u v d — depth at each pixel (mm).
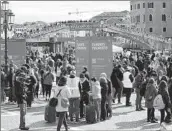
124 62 25547
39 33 83000
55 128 15594
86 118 16641
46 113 16703
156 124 16328
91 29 86062
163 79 16844
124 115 18453
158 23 117000
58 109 13977
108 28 91562
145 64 32594
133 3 122188
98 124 16375
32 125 16188
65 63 23922
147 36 94812
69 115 16922
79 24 85062
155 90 16422
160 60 30344
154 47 94125
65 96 13961
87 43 21531
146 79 18141
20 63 25922
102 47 21375
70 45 61875
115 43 93125
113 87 21859
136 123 16547
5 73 23609
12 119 17438
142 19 118125
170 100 16391
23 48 25969
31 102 21078
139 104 19734
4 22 24547
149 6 117438
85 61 21641
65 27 85938
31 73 20719
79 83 16938
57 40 63125
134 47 95062
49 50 67875
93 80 16828
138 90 19625
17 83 15281
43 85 24172
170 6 117375
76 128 15555
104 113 17188
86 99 17125
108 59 21391
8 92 22297
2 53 25766
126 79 21266
